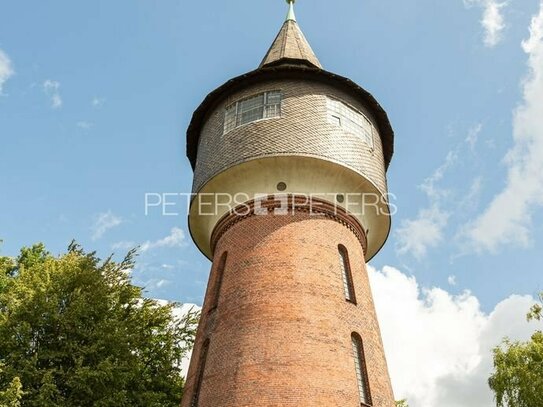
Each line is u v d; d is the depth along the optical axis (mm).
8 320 24516
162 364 29859
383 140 27812
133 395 26094
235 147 23969
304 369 18703
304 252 21766
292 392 18219
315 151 23094
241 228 23219
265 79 25812
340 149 23719
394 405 20719
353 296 21859
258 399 18156
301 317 19938
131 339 26703
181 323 32438
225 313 21016
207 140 25906
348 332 20375
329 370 18891
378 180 24594
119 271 29891
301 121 23938
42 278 27172
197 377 20906
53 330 25422
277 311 20078
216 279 23000
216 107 26828
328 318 20219
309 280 21000
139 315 29750
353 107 25828
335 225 23312
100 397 24094
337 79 25703
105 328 25875
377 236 26969
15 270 30812
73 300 26266
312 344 19359
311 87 25406
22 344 24297
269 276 21078
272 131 23625
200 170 25094
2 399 20297
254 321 20016
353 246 23547
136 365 26156
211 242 25297
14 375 22719
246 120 24812
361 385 19844
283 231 22297
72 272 27500
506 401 27453
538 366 27500
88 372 23297
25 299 25266
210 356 20375
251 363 19000
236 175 23734
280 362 18828
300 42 31000
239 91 26141
